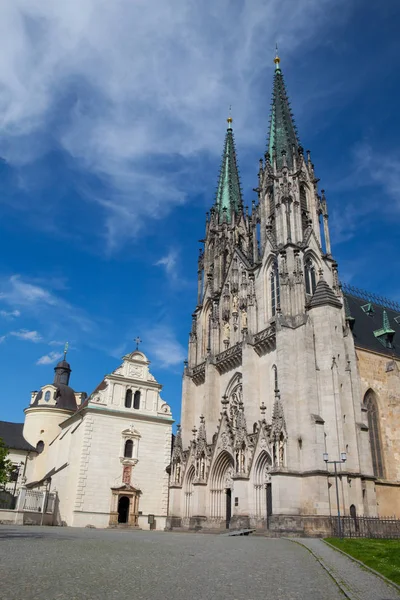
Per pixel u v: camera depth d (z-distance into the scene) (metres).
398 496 67.94
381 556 27.27
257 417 69.38
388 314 91.88
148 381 97.50
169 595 15.62
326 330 64.19
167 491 91.88
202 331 92.56
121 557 25.20
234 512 63.19
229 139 112.44
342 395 61.34
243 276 83.06
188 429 85.44
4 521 77.62
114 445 90.00
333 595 16.75
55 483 93.88
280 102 90.56
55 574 18.42
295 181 79.06
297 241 74.25
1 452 73.19
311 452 57.47
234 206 101.44
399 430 71.25
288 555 29.34
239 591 16.81
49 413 119.50
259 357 72.94
